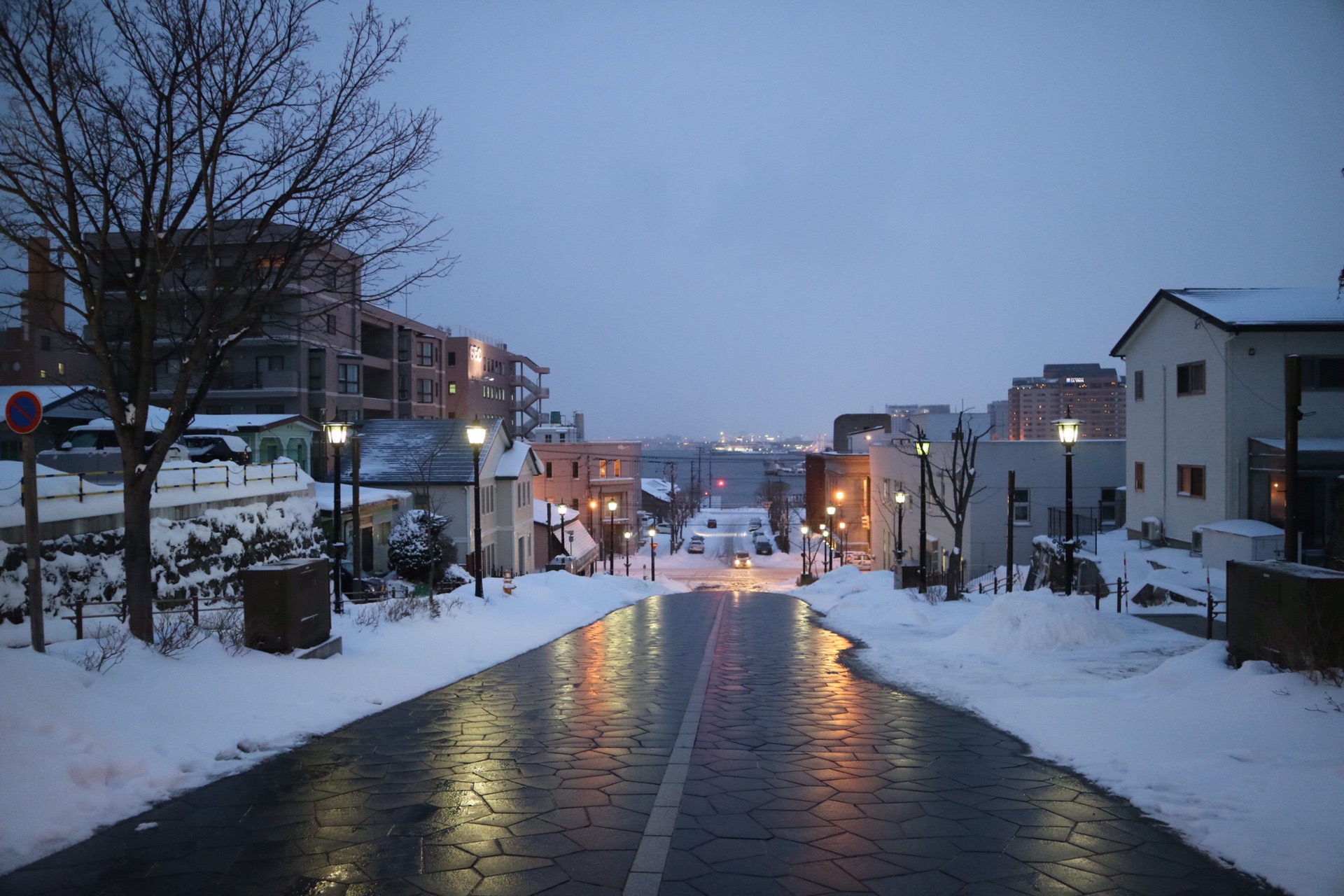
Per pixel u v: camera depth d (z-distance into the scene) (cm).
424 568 3167
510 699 1036
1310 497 2262
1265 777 595
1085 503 3603
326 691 965
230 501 2172
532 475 5119
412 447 4191
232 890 455
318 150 1016
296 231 1050
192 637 1027
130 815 573
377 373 5497
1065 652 1322
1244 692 783
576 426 10562
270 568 1088
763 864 495
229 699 845
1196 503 2581
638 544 8594
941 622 2017
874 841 530
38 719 615
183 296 1459
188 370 995
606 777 673
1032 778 666
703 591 4894
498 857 503
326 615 1175
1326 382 2384
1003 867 490
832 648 1628
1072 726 802
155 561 1828
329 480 3975
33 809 534
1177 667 939
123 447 1002
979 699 991
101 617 1350
